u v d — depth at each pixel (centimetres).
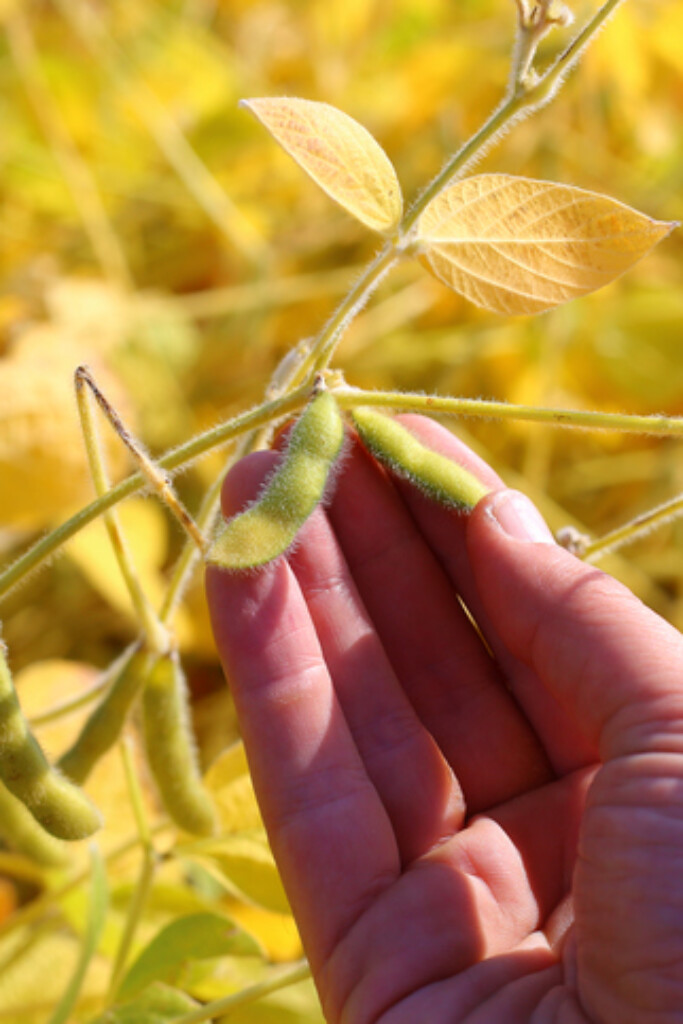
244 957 34
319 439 30
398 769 33
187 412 50
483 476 34
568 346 52
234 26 67
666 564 50
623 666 29
